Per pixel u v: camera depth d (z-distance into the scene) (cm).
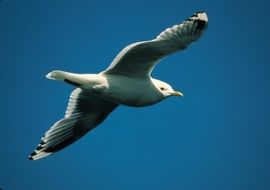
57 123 1570
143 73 1402
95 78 1370
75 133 1595
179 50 1370
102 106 1555
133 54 1352
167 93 1455
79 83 1365
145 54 1359
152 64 1388
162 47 1352
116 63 1360
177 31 1352
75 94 1561
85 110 1566
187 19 1365
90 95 1533
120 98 1404
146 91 1419
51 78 1341
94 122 1590
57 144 1588
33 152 1565
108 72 1384
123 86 1388
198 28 1370
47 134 1570
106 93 1388
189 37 1362
